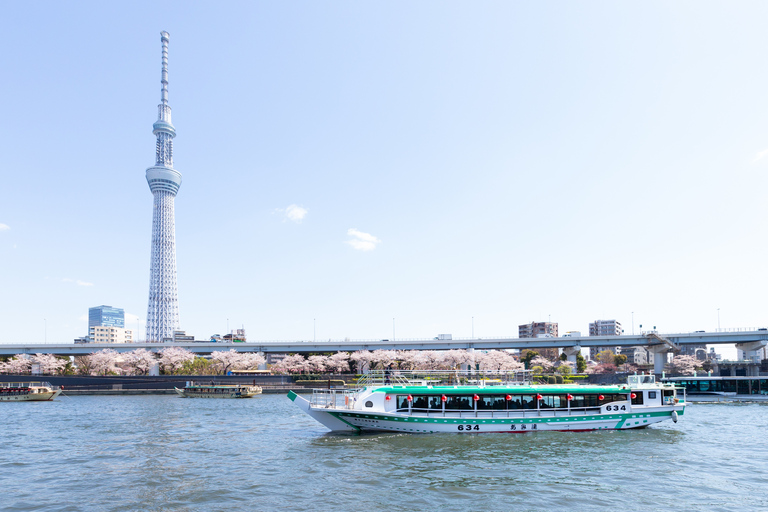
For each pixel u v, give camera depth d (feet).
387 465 137.69
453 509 101.24
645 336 598.34
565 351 640.58
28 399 395.96
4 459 152.87
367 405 182.39
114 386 488.44
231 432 202.49
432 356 575.79
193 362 603.67
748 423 229.86
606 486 117.70
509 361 572.51
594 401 194.70
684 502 106.11
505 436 179.11
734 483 121.08
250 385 475.72
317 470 132.67
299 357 621.31
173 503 105.81
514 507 102.42
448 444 165.37
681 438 182.50
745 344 623.77
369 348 618.44
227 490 114.83
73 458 152.76
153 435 196.44
